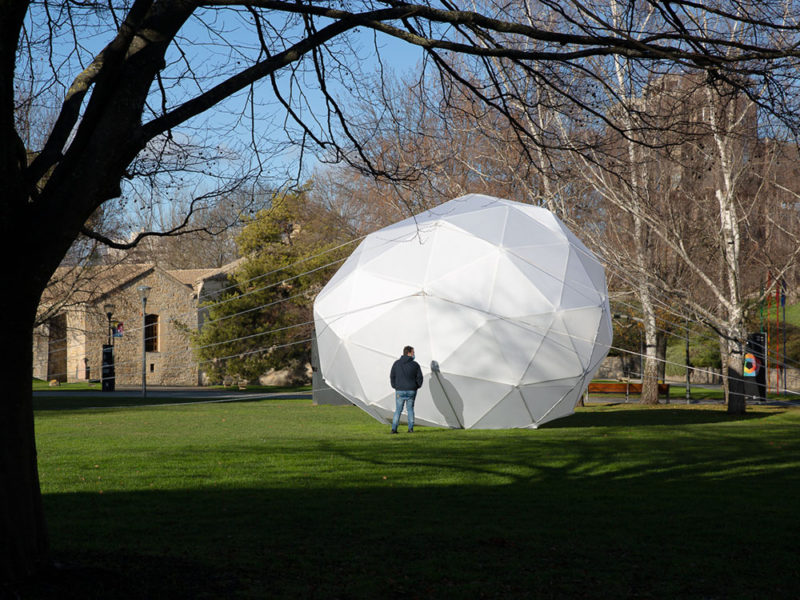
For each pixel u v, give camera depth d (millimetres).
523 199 24984
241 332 41250
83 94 5438
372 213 34750
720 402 28891
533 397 16797
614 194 21984
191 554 5867
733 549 6219
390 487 9008
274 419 19562
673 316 28438
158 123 5035
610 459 11586
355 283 17734
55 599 4535
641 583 5273
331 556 5875
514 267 16875
